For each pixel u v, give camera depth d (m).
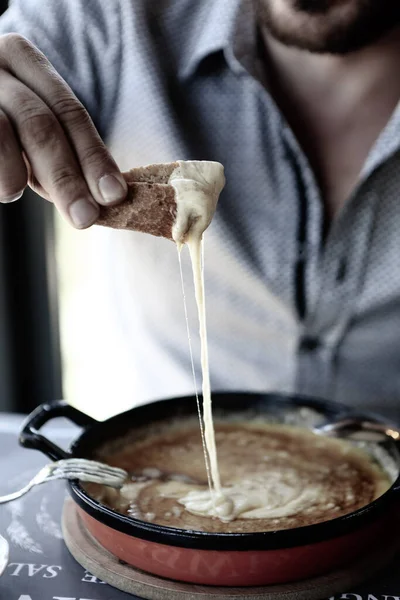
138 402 0.77
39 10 0.69
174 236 0.43
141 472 0.49
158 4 0.68
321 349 0.69
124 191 0.42
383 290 0.66
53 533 0.47
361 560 0.44
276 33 0.65
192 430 0.55
